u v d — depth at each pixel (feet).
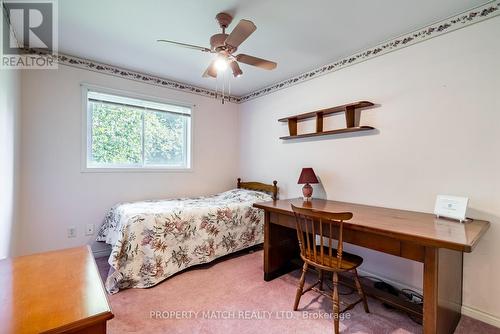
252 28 5.32
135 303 6.41
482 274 5.91
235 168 13.76
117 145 10.25
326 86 9.43
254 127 12.79
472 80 6.10
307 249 6.30
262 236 10.46
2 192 6.01
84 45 8.16
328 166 9.38
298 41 7.72
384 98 7.75
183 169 11.82
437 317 4.59
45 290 2.79
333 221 5.71
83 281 3.02
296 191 10.71
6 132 6.35
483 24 5.93
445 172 6.52
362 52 8.29
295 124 10.52
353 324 5.70
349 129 8.20
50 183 8.69
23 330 2.10
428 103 6.83
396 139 7.47
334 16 6.44
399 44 7.39
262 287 7.34
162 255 7.60
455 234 4.53
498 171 5.73
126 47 8.26
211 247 8.80
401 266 7.45
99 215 9.67
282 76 10.69
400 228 4.99
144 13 6.35
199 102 12.34
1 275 3.12
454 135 6.37
